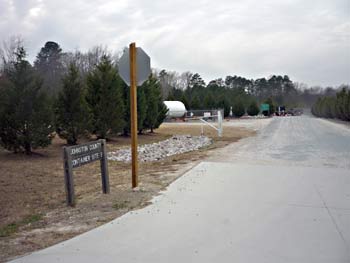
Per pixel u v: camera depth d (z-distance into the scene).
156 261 3.70
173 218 5.10
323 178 7.77
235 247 4.05
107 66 17.95
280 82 104.56
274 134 21.84
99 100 17.56
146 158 12.92
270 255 3.83
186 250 3.98
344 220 4.98
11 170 9.90
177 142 18.88
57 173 9.67
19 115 12.15
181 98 53.25
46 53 53.34
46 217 5.53
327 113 51.31
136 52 7.00
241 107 57.88
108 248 4.05
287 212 5.35
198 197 6.23
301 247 4.04
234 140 18.44
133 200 6.15
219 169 8.89
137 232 4.56
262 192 6.56
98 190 7.36
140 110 21.81
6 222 5.48
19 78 12.34
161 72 79.94
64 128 15.34
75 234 4.57
